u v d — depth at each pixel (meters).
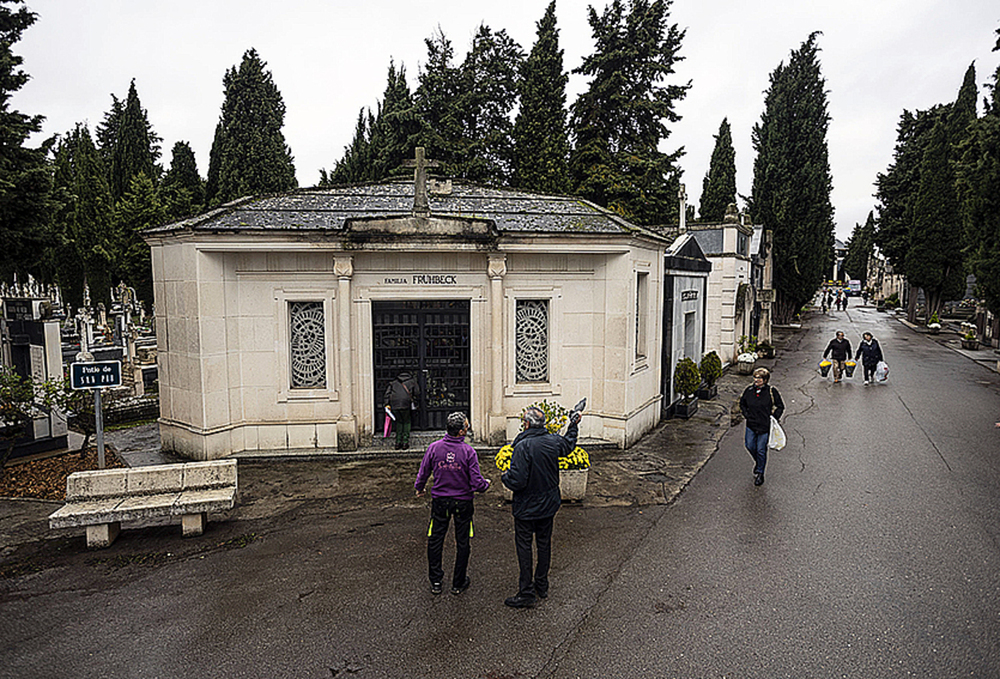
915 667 4.73
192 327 10.08
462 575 5.86
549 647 5.00
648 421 12.73
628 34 28.83
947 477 9.67
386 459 10.46
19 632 5.21
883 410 15.21
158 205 34.75
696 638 5.13
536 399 11.41
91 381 8.60
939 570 6.41
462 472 5.72
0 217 11.67
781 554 6.80
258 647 4.98
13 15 12.27
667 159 28.89
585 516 7.98
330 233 10.02
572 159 28.95
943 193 35.06
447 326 11.39
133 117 39.38
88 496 7.12
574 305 11.41
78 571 6.37
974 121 21.81
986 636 5.15
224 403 10.41
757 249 28.77
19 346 11.29
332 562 6.58
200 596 5.82
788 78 37.66
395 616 5.46
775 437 9.25
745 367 21.44
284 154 37.75
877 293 82.38
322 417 10.80
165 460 10.51
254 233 9.82
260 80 35.72
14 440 9.73
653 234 11.85
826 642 5.07
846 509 8.23
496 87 29.30
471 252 10.75
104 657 4.85
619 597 5.82
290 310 10.71
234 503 7.72
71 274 30.08
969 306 45.88
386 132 28.83
